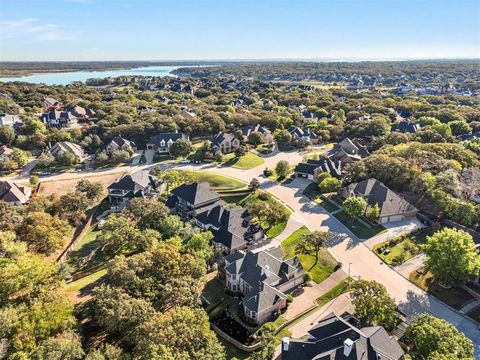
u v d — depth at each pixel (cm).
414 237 7906
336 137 16450
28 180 11856
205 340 4459
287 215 8338
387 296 5250
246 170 12612
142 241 6975
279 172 11794
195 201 9112
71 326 4734
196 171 12338
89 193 9869
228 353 4962
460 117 16500
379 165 10138
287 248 7669
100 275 6525
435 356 4059
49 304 4747
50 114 17800
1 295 5022
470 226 7925
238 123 17400
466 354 4281
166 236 7519
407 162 9819
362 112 19188
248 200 10181
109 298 4953
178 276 5656
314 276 6675
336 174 11475
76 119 18300
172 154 14000
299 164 12106
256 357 4516
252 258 6378
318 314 5694
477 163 9962
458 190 8488
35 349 4103
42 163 12825
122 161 13575
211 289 6384
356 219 8788
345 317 5516
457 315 5616
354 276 6606
